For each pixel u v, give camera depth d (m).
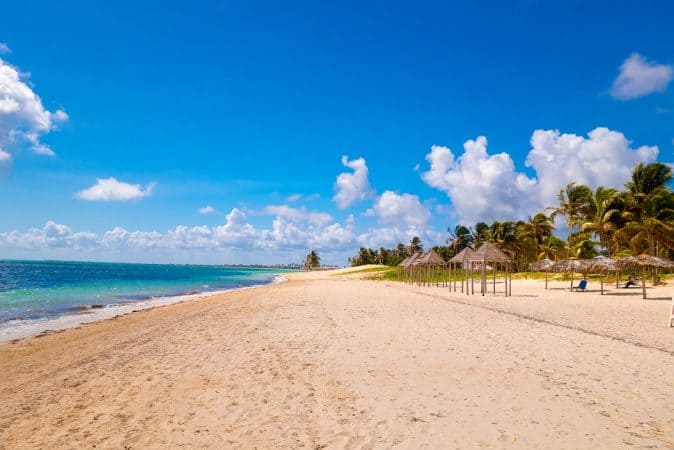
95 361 9.38
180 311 20.09
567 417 5.66
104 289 39.56
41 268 111.56
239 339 11.32
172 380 7.56
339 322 14.03
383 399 6.41
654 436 5.07
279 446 4.86
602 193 40.12
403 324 13.58
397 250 116.25
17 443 5.06
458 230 76.88
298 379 7.45
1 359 10.25
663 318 15.50
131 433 5.29
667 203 35.25
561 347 9.98
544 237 60.16
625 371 7.89
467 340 10.82
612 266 27.05
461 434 5.14
